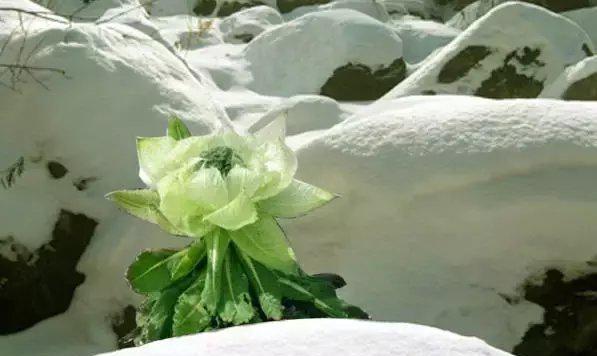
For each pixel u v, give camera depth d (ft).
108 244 5.20
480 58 9.68
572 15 13.38
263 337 2.21
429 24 13.71
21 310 5.18
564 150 4.37
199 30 13.03
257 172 2.57
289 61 11.07
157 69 6.12
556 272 4.39
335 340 2.18
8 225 5.20
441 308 4.45
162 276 2.74
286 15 16.07
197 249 2.70
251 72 11.21
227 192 2.54
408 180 4.52
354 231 4.69
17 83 5.62
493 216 4.38
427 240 4.52
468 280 4.48
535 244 4.38
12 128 5.54
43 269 5.22
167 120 5.75
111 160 5.49
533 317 4.38
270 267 2.65
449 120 4.60
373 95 10.87
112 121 5.60
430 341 2.17
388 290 4.55
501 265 4.44
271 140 2.84
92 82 5.66
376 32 10.91
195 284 2.67
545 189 4.32
